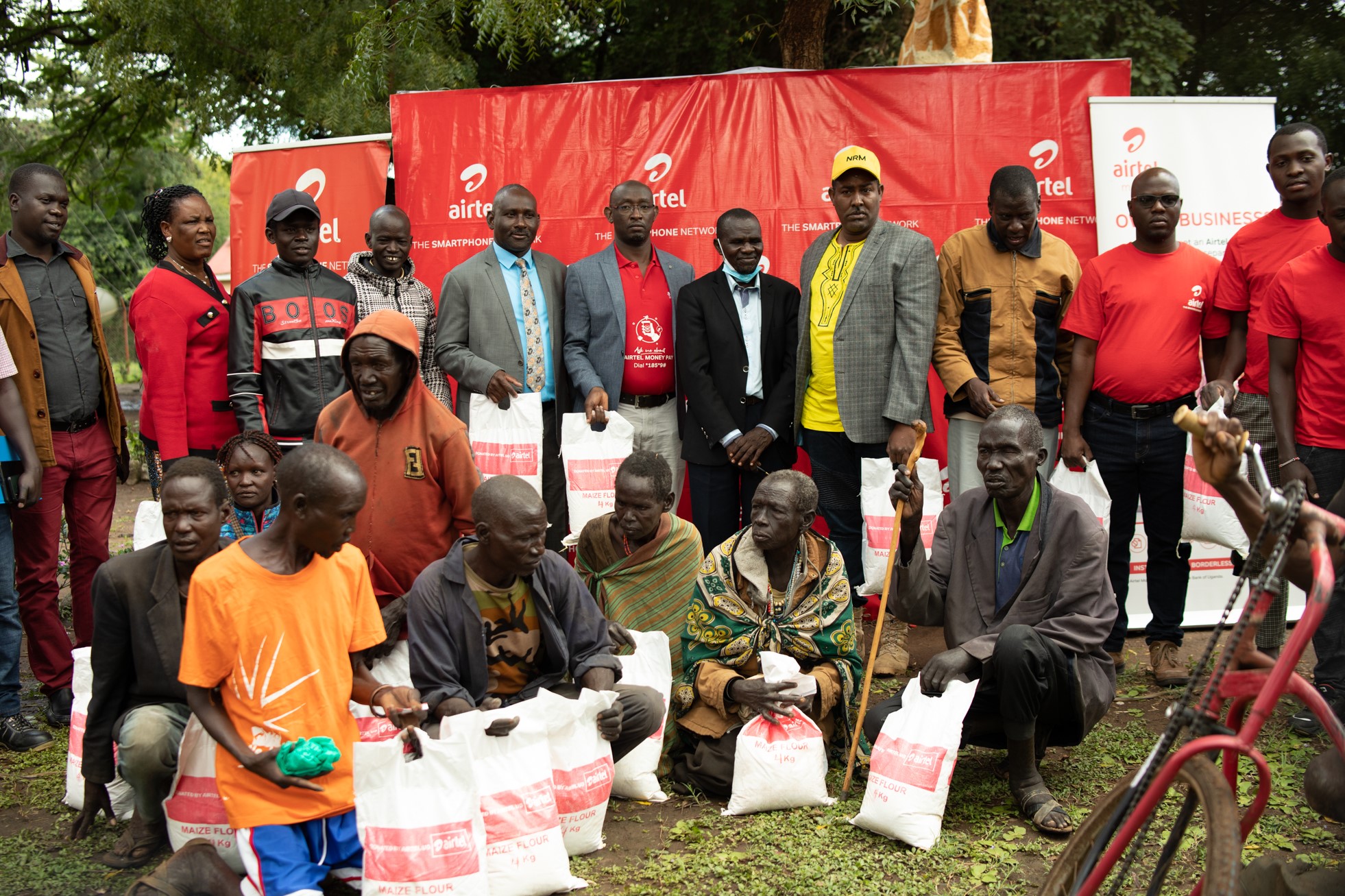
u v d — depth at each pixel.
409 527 4.50
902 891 3.45
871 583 5.35
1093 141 6.63
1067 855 2.74
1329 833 3.77
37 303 5.06
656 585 4.79
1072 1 10.94
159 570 3.80
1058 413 5.69
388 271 5.96
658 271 6.05
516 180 6.90
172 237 5.49
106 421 5.36
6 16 13.10
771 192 6.84
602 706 3.82
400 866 3.22
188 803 3.50
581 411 6.04
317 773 3.27
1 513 4.83
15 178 5.03
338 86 9.40
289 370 5.44
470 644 3.91
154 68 11.75
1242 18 12.61
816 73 6.79
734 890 3.51
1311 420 4.84
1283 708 5.07
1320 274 4.76
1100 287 5.48
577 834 3.76
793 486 4.20
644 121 6.86
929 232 6.79
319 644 3.45
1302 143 5.14
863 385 5.54
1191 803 2.49
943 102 6.76
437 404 4.58
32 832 3.98
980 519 4.39
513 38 8.76
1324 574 2.30
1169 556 5.49
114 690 3.81
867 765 4.39
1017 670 3.86
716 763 4.25
